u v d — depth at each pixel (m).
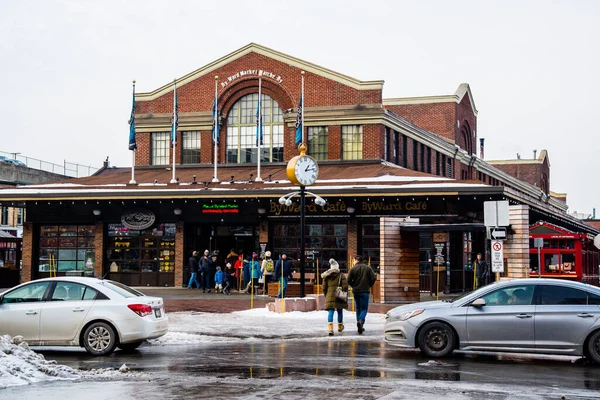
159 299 17.27
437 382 12.66
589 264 37.78
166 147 48.53
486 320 15.41
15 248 49.28
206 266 38.47
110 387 12.10
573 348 14.95
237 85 46.97
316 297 26.47
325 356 16.02
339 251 40.09
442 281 37.78
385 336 16.25
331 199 39.47
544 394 11.60
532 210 45.50
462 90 63.16
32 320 16.39
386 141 45.41
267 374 13.52
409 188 37.38
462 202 38.28
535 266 35.12
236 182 41.62
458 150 60.09
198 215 41.75
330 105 44.81
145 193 40.78
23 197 42.12
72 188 42.97
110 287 16.94
